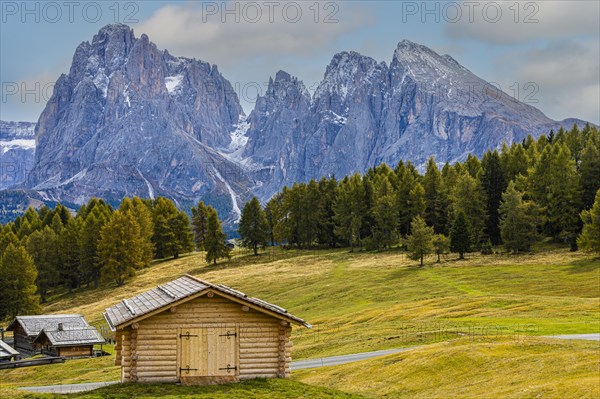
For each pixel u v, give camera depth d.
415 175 190.25
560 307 78.62
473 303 87.25
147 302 37.47
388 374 46.19
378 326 76.31
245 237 173.88
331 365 54.25
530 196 149.38
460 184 151.50
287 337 36.56
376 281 119.38
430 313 83.62
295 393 33.56
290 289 122.56
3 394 34.31
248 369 35.97
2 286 124.38
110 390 33.53
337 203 171.62
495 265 123.19
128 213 155.25
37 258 149.88
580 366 38.09
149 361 35.06
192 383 34.97
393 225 158.75
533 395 34.16
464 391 38.84
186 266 165.38
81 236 156.75
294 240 183.50
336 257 155.12
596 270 108.81
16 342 90.94
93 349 84.38
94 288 153.50
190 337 35.44
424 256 141.75
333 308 103.38
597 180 146.75
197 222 187.12
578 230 142.00
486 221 157.00
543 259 124.31
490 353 45.28
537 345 46.78
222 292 35.25
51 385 55.19
